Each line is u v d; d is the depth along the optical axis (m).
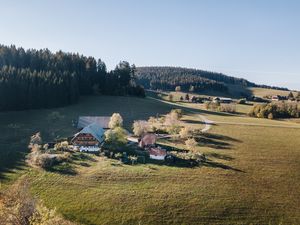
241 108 193.38
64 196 66.50
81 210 62.16
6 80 123.00
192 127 118.06
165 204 64.31
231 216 62.03
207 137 107.00
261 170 81.75
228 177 76.69
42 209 41.06
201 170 79.62
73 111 134.12
